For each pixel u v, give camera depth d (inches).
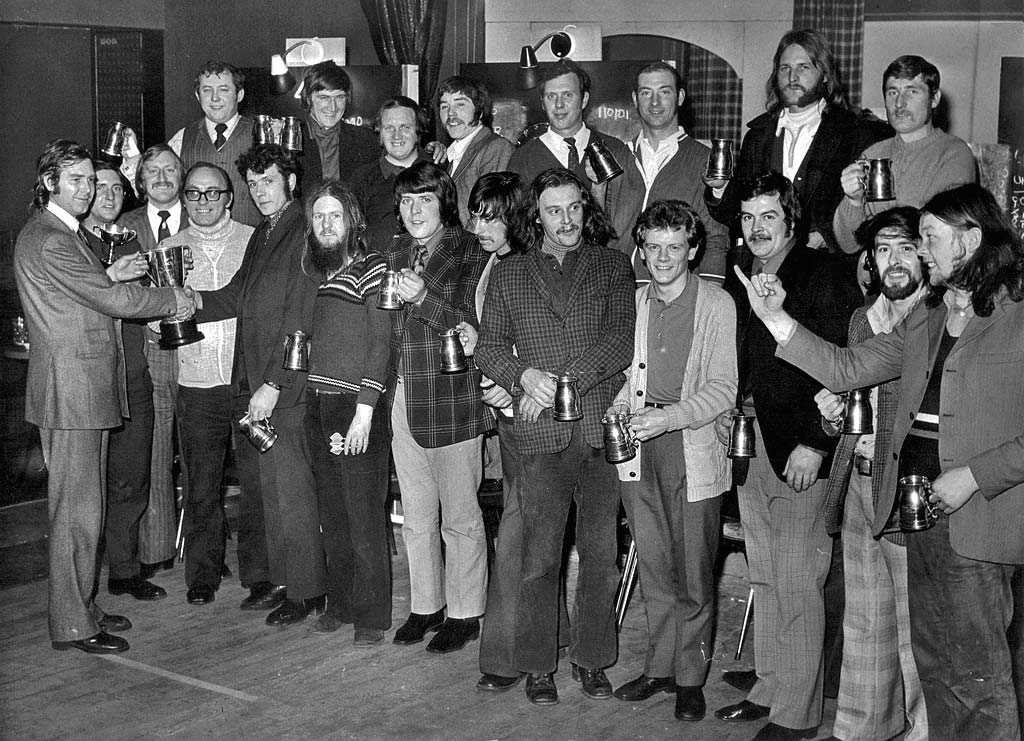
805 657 141.9
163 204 206.4
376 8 283.9
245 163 183.6
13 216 293.4
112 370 173.8
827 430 136.8
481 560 176.2
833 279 141.3
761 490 146.3
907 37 311.4
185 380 196.4
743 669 168.6
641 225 146.9
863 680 139.5
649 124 189.8
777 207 141.3
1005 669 118.9
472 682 163.9
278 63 265.3
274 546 190.9
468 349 160.7
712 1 310.3
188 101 316.8
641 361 150.4
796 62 171.3
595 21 315.0
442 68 310.7
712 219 183.8
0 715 154.3
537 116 257.9
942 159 161.6
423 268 168.4
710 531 148.4
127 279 177.5
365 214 197.8
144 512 208.2
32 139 296.0
